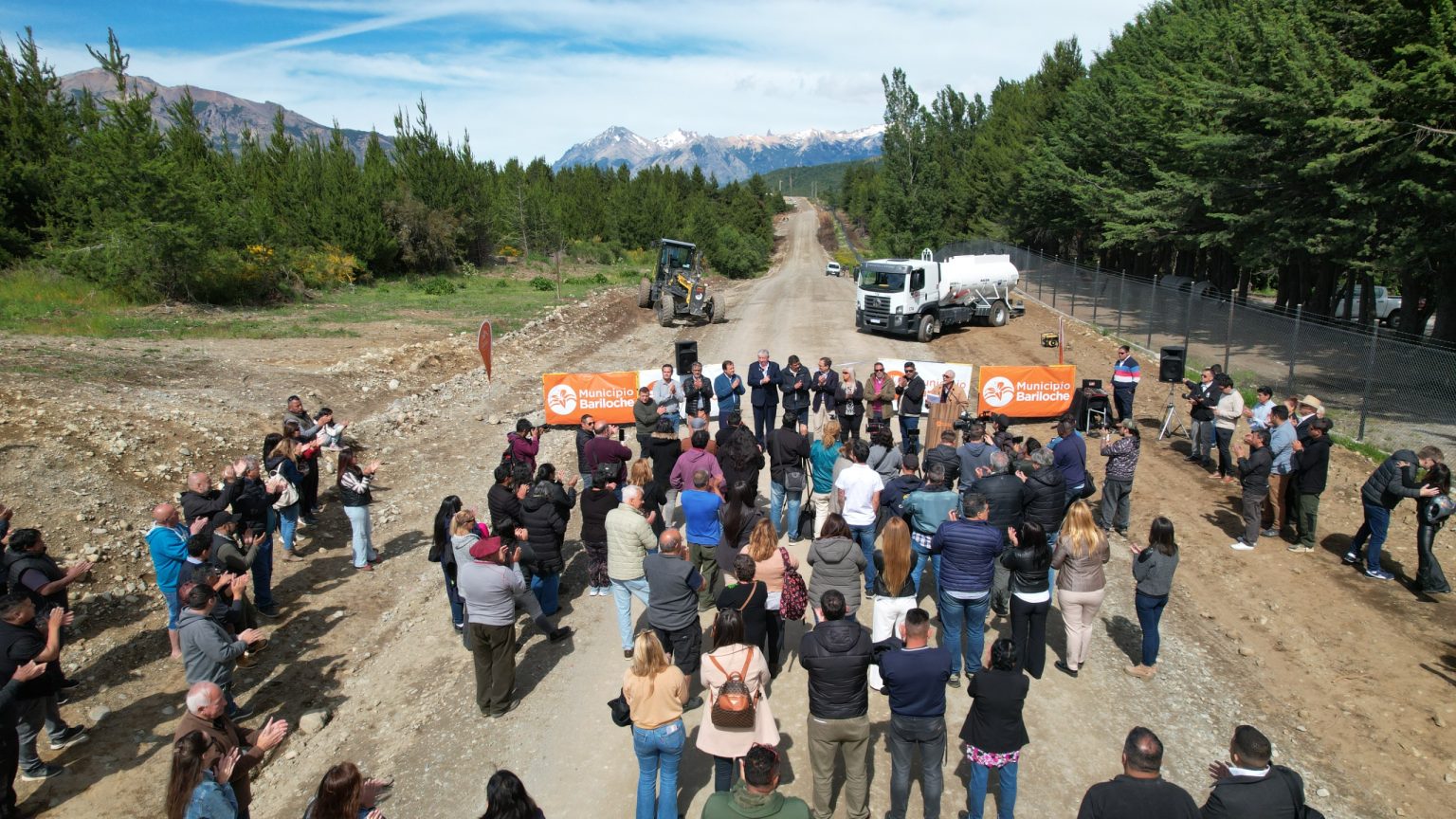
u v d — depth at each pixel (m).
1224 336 21.75
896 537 6.77
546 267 54.34
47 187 27.16
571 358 23.56
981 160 61.06
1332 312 26.84
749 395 19.81
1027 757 6.54
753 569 6.59
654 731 5.36
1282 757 6.57
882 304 26.92
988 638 8.18
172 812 4.49
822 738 5.36
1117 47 44.47
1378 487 9.21
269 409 14.73
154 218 24.75
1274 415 10.77
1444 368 14.94
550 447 15.26
